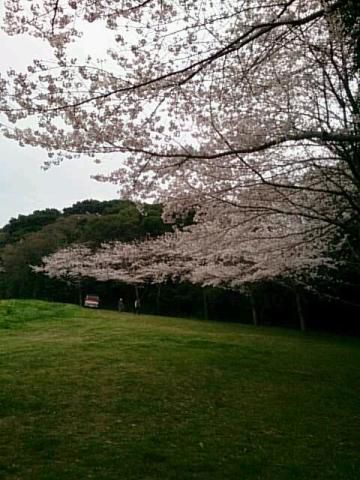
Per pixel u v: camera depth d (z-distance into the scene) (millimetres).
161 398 9094
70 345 14719
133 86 6078
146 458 6062
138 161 7672
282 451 6555
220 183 8898
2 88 6230
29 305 25406
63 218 43219
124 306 35875
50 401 8602
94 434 6949
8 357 12609
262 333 21641
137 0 6086
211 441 6828
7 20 6031
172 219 9758
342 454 6547
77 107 6422
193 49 6547
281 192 9156
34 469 5605
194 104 7879
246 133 8320
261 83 8648
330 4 6168
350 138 5930
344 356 15398
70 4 5992
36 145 6934
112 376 10625
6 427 7172
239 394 9695
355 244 13992
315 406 9125
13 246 41094
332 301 26281
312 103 9211
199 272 19578
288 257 13594
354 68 8344
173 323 23266
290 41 7195
